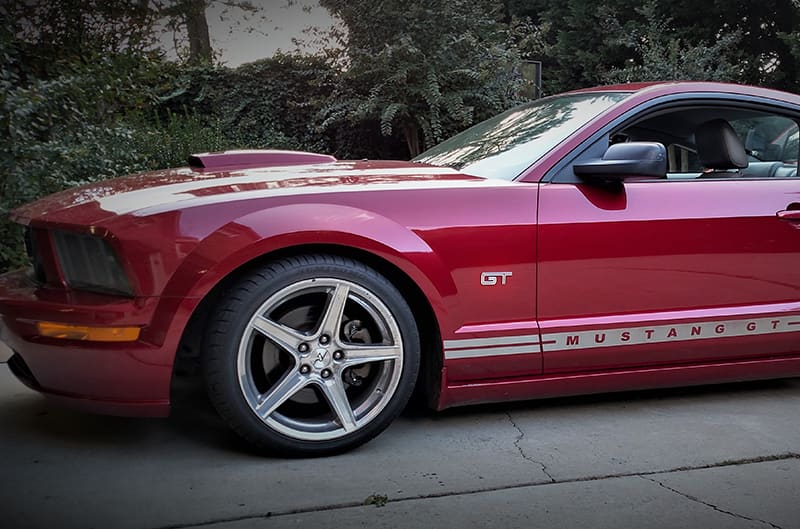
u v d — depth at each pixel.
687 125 3.46
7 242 5.29
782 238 3.36
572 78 18.73
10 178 5.13
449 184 3.03
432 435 3.05
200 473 2.65
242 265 2.75
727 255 3.28
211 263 2.62
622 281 3.14
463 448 2.91
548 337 3.05
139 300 2.60
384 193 2.91
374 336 2.88
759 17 16.50
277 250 2.76
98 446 2.90
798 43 14.98
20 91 5.19
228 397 2.67
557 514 2.35
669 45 13.41
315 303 2.81
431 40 11.45
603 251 3.10
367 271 2.80
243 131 12.84
